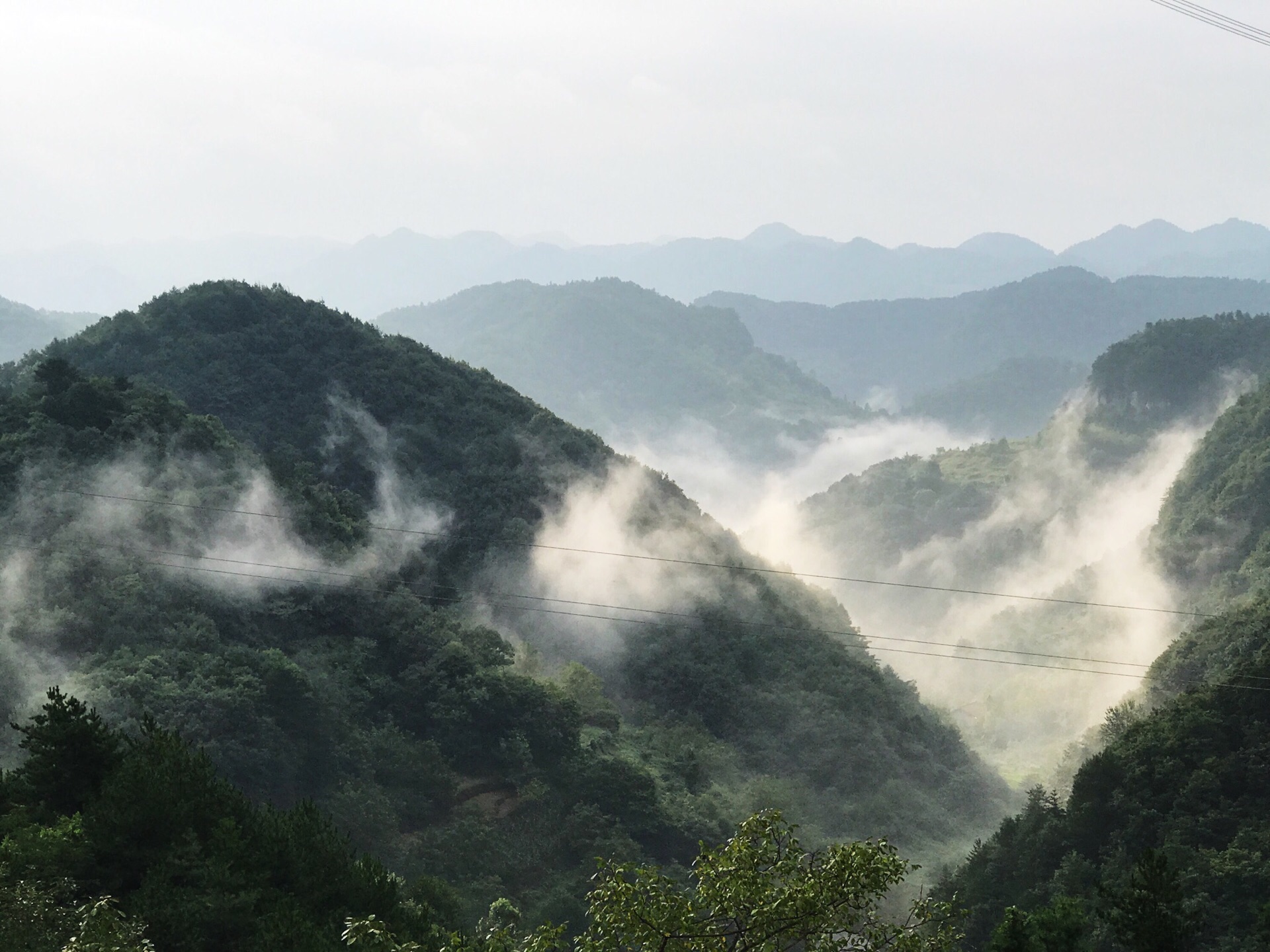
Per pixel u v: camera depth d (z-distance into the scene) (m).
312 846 48.00
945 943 27.34
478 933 46.91
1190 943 60.25
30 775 49.84
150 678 84.50
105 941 34.25
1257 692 83.56
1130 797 79.06
